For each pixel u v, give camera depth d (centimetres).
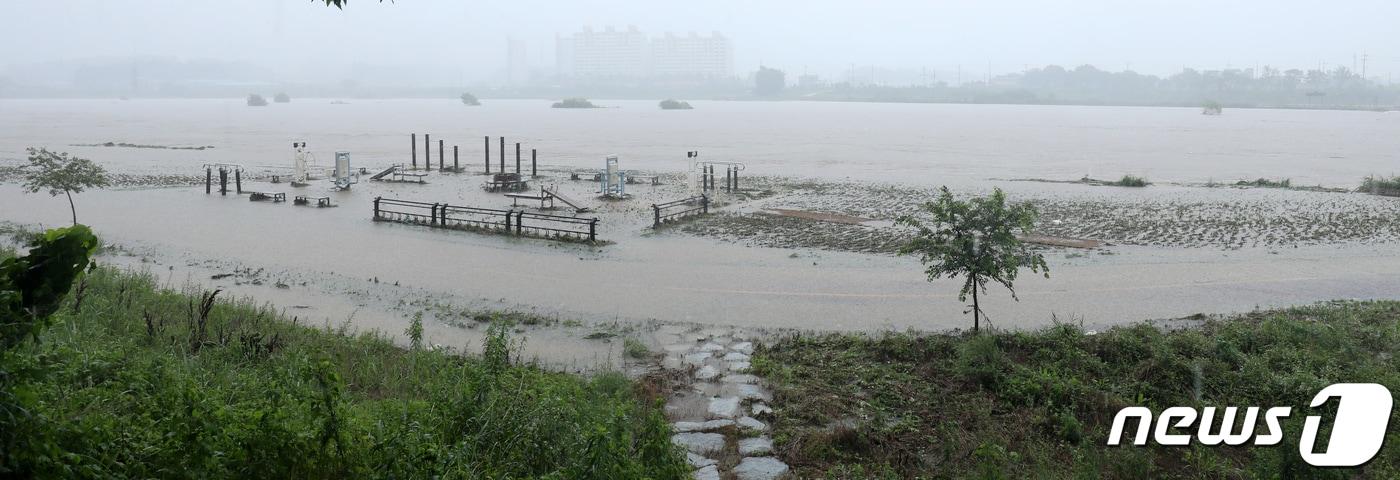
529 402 1048
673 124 14275
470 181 5100
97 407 895
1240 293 2228
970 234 1717
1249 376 1424
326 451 794
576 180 5181
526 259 2664
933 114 19538
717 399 1396
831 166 6394
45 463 624
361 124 13862
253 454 761
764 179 5309
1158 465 1152
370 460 805
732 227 3309
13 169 5400
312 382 1033
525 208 3888
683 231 3219
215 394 995
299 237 3038
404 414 954
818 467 1145
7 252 2405
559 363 1614
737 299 2153
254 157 6869
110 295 1808
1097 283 2328
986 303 2103
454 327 1883
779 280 2370
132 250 2736
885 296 2177
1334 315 1917
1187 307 2077
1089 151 8081
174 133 10656
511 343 1678
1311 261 2650
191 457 736
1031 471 1120
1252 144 9175
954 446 1190
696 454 1173
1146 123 14988
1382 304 2038
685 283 2336
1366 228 3281
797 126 13512
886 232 3177
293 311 1998
